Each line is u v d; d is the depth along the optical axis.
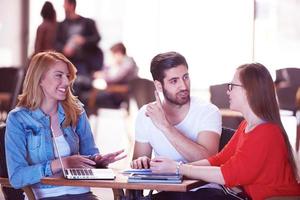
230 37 11.95
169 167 3.37
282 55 11.25
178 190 3.07
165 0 13.50
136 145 4.02
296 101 8.08
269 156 3.28
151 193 3.42
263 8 11.24
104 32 14.38
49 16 10.09
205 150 3.77
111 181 3.17
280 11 11.33
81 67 10.37
